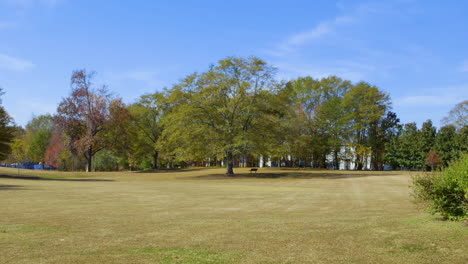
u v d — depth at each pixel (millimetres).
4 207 16844
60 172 60531
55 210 15906
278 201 20234
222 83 50469
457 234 9125
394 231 9992
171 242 9344
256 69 51438
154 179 50938
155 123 75438
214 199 21328
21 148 100312
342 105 69500
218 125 52000
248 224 12031
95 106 62812
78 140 61031
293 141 56219
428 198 11383
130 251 8383
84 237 10039
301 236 9820
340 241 9078
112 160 87562
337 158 73125
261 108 52250
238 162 89812
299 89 71812
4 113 51031
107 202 19422
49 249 8617
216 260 7516
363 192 26781
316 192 26891
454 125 68562
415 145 70438
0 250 8523
